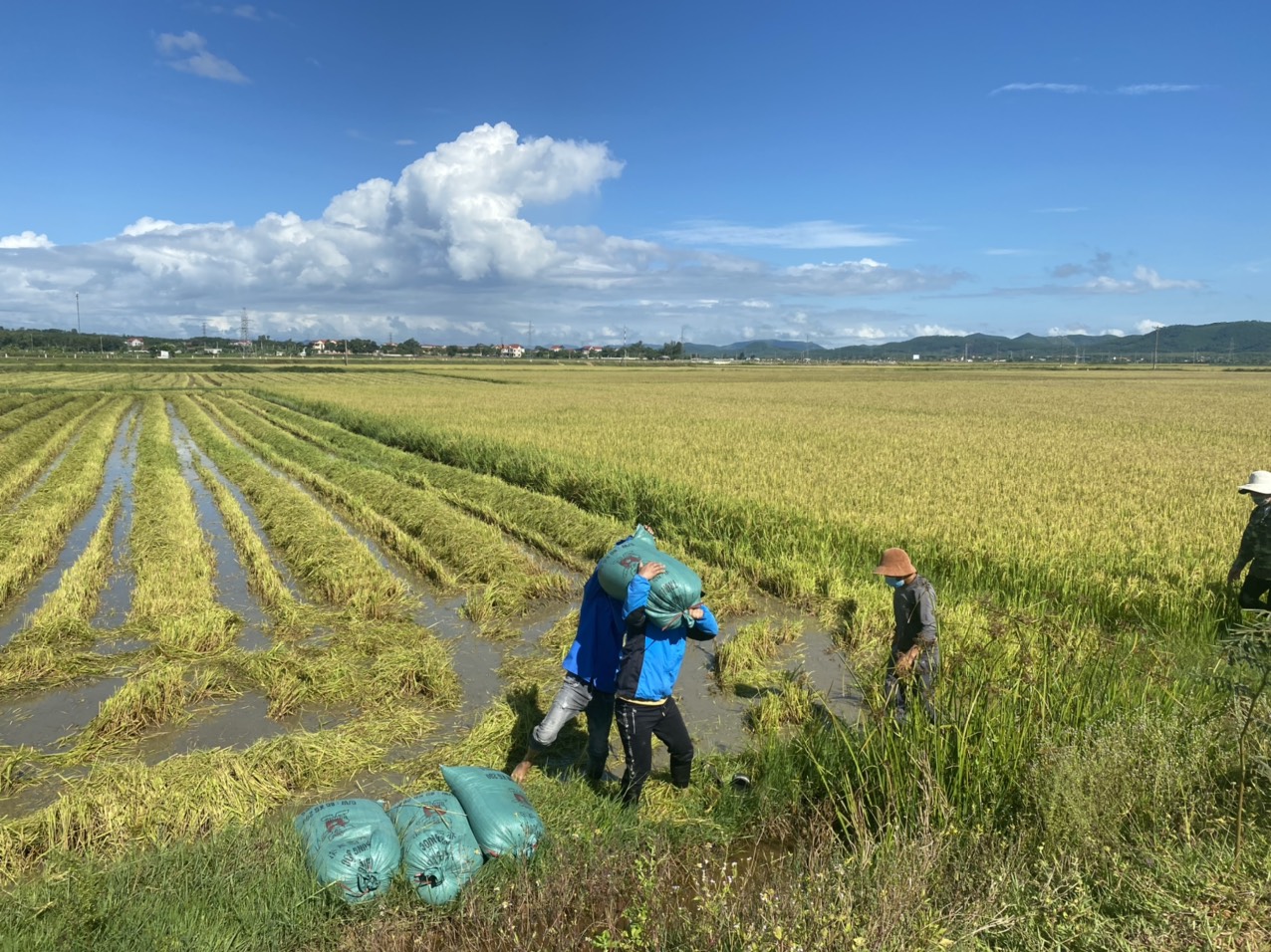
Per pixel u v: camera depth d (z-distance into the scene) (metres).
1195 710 5.17
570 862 4.08
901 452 20.50
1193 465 18.58
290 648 7.57
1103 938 3.09
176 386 62.84
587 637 4.91
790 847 4.50
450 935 3.63
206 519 14.52
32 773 5.23
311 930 3.54
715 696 6.74
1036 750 4.48
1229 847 3.68
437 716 6.23
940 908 3.32
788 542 11.23
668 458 18.62
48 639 7.61
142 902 3.62
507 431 24.95
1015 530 11.06
